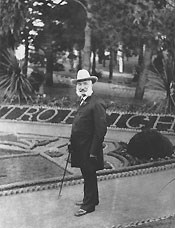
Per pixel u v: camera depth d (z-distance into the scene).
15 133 5.46
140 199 3.39
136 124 5.07
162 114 5.05
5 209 3.07
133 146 4.64
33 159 4.54
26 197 3.37
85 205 3.15
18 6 5.79
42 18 5.84
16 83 6.00
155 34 4.89
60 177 3.87
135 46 5.17
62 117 5.65
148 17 4.82
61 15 5.76
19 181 3.69
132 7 4.85
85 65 5.64
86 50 5.55
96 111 3.01
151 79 5.26
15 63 6.14
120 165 4.30
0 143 5.17
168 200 3.35
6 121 5.68
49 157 4.66
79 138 3.08
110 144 4.99
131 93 5.38
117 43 5.20
